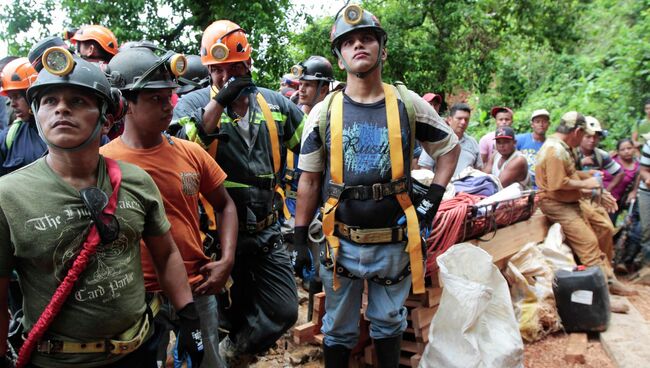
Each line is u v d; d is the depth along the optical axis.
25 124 3.12
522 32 15.42
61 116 1.79
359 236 2.92
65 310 1.86
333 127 2.91
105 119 1.92
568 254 5.39
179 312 2.29
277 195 3.68
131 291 1.99
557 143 5.61
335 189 2.92
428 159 5.38
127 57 2.48
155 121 2.51
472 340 3.22
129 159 2.55
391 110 2.88
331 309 3.12
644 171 6.40
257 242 3.39
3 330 1.86
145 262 2.58
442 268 3.35
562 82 14.42
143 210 2.05
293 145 3.69
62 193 1.84
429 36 14.02
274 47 12.73
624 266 6.72
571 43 15.73
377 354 3.15
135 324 2.04
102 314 1.91
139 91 2.45
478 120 15.12
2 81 3.07
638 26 12.20
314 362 4.00
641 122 8.50
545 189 5.73
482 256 3.50
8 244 1.78
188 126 3.04
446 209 3.92
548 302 4.70
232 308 3.55
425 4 13.48
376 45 2.86
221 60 3.23
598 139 7.32
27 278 1.84
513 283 4.69
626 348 4.23
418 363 3.51
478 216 4.12
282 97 3.66
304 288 5.45
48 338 1.87
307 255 3.10
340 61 2.95
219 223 2.93
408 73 13.38
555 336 4.62
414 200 3.04
